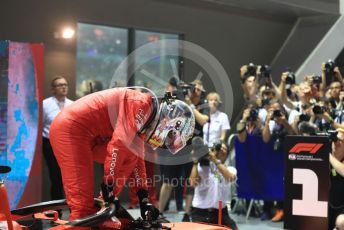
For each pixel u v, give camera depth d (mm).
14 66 7324
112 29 10367
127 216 3941
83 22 9961
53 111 8305
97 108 3953
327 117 7145
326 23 11812
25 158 7445
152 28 10609
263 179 8039
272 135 8047
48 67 9367
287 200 6555
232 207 8898
